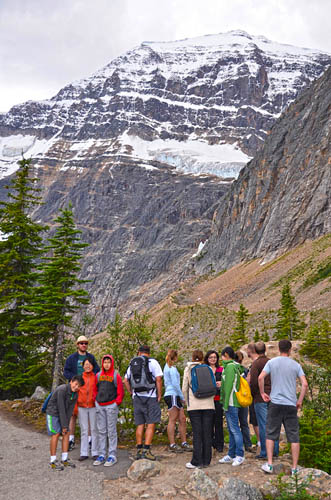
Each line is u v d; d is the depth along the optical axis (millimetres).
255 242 129500
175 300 109062
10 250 25172
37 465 9711
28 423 13984
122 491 8203
